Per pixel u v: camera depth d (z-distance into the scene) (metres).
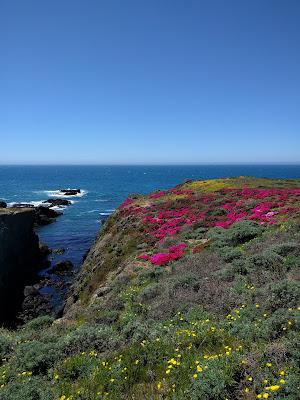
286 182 53.66
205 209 36.09
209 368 7.05
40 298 35.00
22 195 125.25
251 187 47.84
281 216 26.45
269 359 7.16
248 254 17.34
